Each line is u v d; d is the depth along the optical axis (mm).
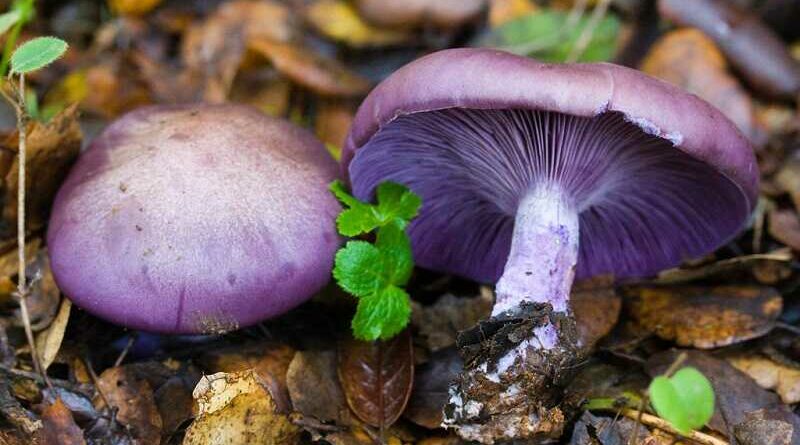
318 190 379
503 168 374
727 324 392
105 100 464
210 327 359
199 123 383
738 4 483
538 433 350
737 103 452
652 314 400
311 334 391
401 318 368
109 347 382
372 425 367
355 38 485
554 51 481
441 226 412
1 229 396
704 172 371
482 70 337
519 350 351
